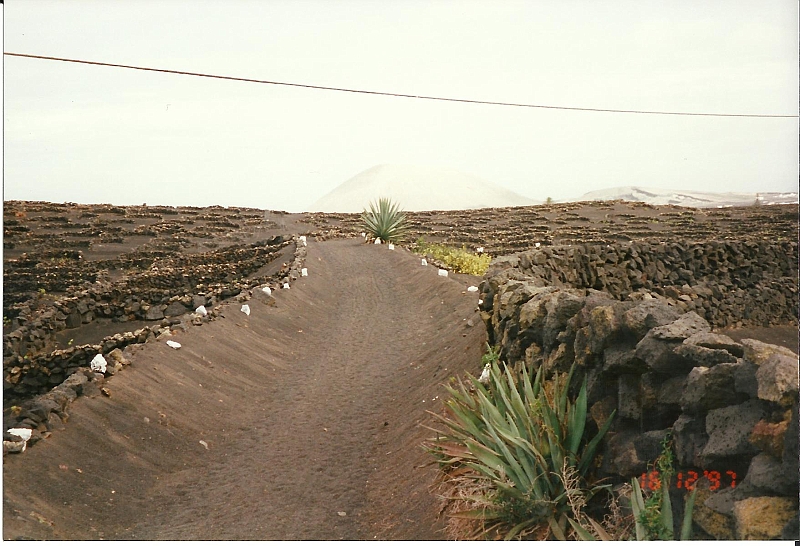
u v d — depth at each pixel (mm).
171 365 9453
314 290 19469
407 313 16359
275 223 55281
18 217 48875
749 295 14625
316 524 5871
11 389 11266
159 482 6668
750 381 3430
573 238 42469
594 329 4559
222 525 5844
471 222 54406
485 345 8453
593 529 4090
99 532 5500
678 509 3742
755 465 3332
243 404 9383
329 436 8266
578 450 4539
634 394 4281
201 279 25375
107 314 19391
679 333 3980
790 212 46062
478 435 4992
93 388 7605
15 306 23000
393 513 5914
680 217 51250
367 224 35375
